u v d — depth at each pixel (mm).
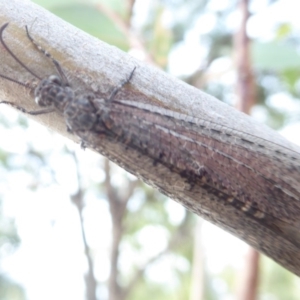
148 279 256
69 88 80
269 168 78
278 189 77
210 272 184
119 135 80
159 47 137
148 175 81
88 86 80
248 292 106
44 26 77
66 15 120
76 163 150
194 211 81
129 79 80
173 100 80
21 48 76
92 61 79
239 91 114
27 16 76
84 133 82
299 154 79
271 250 77
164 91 80
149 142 79
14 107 83
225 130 80
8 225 192
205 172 78
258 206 77
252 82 114
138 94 80
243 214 77
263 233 77
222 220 79
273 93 162
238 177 78
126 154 81
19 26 76
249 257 107
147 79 80
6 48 76
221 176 78
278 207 76
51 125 88
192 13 163
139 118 80
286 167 78
